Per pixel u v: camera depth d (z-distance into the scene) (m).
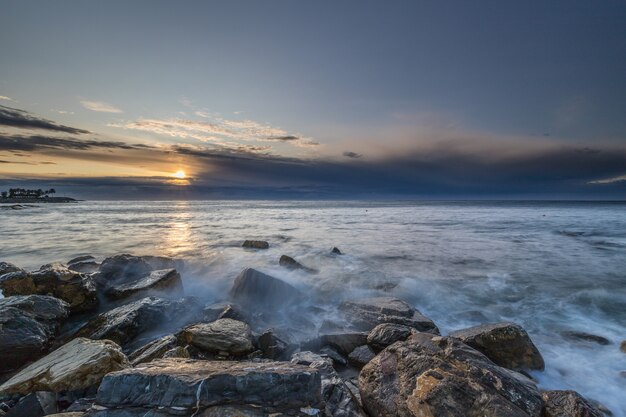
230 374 4.53
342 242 27.19
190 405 4.18
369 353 7.89
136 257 15.29
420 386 5.04
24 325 7.90
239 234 32.41
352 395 5.83
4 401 5.15
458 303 12.98
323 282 15.16
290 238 29.56
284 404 4.38
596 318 11.46
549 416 5.00
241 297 11.87
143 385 4.37
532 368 7.55
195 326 8.47
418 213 73.44
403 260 20.47
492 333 7.80
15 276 10.66
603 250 23.86
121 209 93.56
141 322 9.22
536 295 13.91
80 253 22.22
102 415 4.09
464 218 56.03
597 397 6.71
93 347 6.20
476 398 4.64
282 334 8.77
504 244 26.50
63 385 5.33
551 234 32.66
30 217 56.12
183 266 16.61
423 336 6.55
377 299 11.27
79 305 10.82
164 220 50.81
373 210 91.25
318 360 6.97
